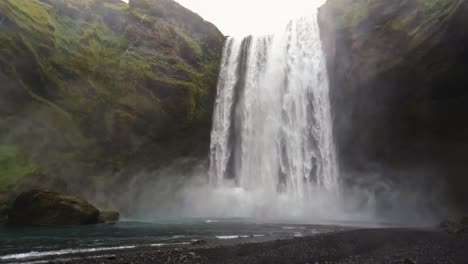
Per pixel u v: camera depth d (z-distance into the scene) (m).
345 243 11.84
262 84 35.91
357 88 27.39
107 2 34.09
